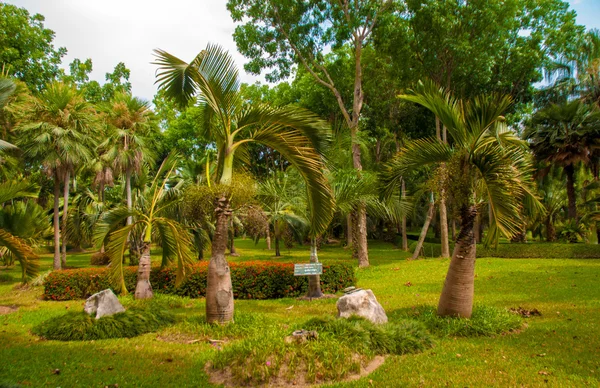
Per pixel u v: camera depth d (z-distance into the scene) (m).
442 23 16.19
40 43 23.41
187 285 10.66
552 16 19.80
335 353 4.73
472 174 6.51
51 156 15.15
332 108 25.25
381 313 6.39
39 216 15.92
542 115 20.55
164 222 9.65
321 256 23.08
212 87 6.67
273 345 4.83
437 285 11.09
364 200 10.70
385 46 18.00
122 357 5.28
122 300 9.32
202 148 32.56
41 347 5.76
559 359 4.84
